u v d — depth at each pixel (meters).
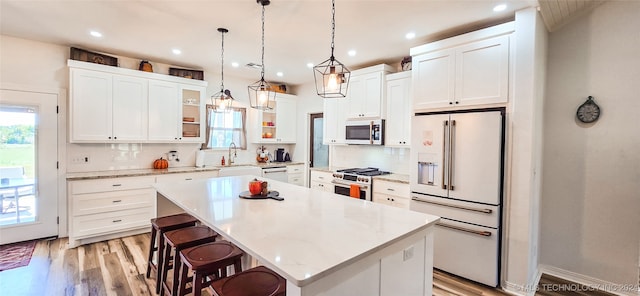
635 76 2.52
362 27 2.96
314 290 1.12
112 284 2.61
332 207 2.08
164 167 4.43
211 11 2.62
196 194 2.45
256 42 3.44
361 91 4.31
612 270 2.66
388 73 4.13
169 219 2.64
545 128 2.96
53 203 3.71
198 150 4.92
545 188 2.97
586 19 2.74
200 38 3.33
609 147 2.64
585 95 2.75
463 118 2.77
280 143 6.00
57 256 3.18
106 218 3.64
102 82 3.79
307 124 5.83
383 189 3.77
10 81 3.40
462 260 2.82
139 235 3.90
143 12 2.66
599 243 2.71
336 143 4.69
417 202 3.12
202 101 4.68
